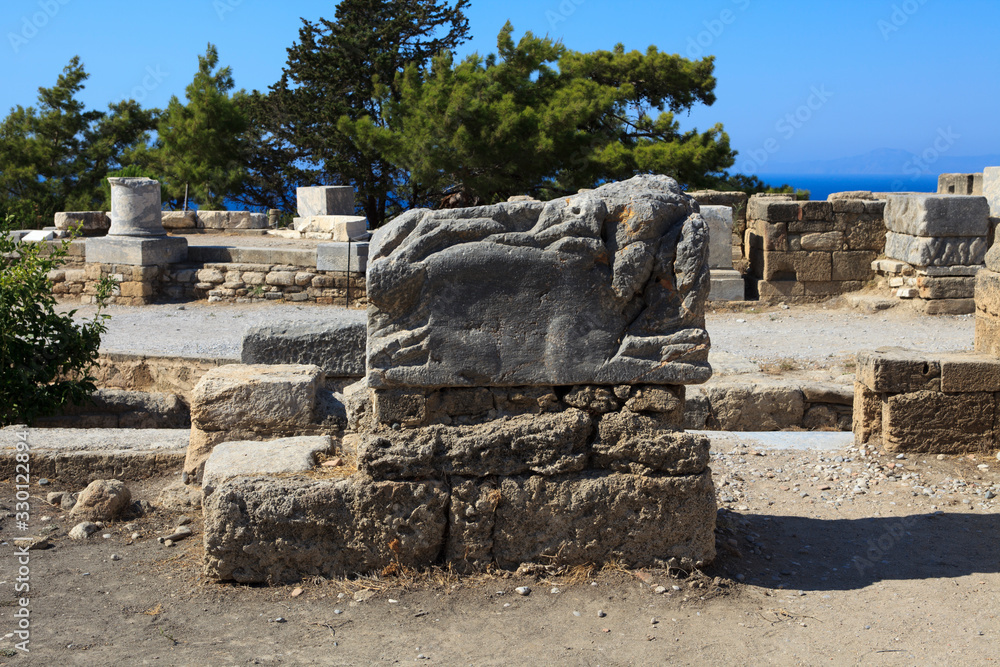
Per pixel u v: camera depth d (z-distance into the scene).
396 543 4.00
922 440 5.92
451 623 3.70
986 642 3.54
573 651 3.49
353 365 6.72
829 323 12.61
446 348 3.93
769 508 5.13
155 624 3.67
